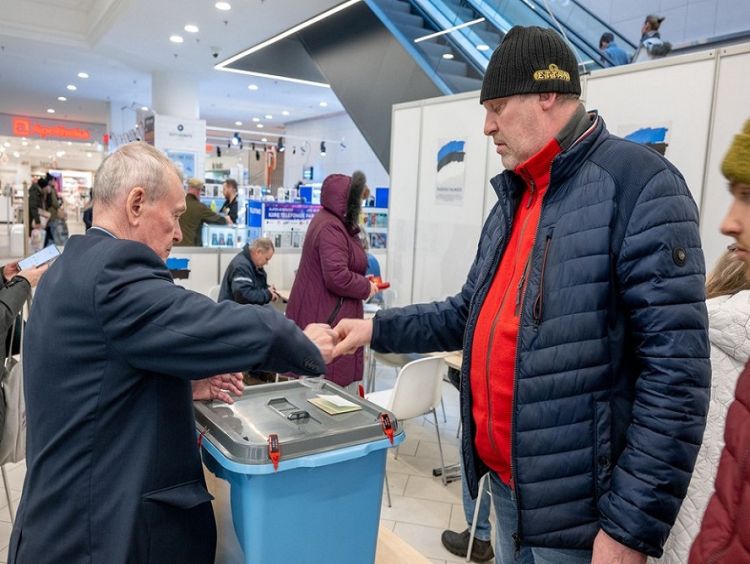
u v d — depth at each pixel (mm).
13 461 2139
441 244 4160
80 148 16719
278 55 9531
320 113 14227
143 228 1197
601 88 2984
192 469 1195
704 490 1289
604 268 1075
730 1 5520
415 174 4359
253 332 1063
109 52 8547
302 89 11102
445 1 6863
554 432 1104
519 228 1272
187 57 8688
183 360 1062
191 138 9594
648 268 1027
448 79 6387
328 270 2893
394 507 3076
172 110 9891
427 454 3748
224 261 5465
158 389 1135
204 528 1222
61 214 9672
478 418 1313
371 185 13188
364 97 7457
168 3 6320
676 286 1014
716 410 1289
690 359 1001
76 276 1090
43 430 1130
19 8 7746
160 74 9750
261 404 1434
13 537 1163
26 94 12922
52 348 1101
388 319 1542
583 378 1083
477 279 1381
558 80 1128
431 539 2783
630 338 1101
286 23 6953
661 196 1048
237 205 7746
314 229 2986
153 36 7613
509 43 1170
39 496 1125
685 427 993
